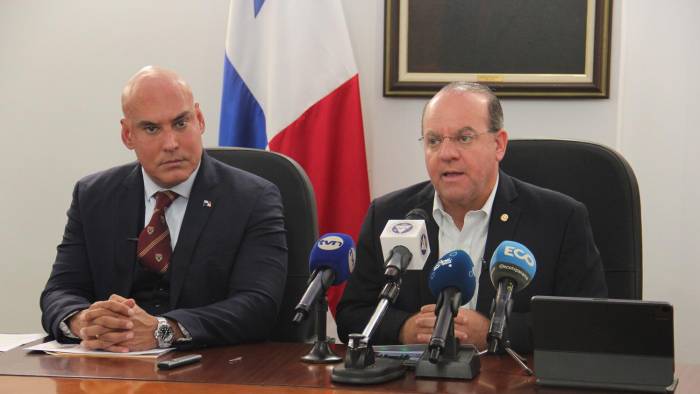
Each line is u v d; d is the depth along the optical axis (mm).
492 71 3877
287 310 2852
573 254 2652
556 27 3824
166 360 2186
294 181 2939
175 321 2391
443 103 2641
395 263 1918
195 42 4129
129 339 2328
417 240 1940
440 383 1913
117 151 4199
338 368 1935
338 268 2049
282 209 2875
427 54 3916
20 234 4238
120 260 2781
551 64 3836
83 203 2881
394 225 1989
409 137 3955
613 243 2756
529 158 2889
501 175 2803
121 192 2863
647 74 3732
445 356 1990
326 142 3844
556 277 2666
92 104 4195
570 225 2674
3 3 4219
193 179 2814
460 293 1931
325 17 3881
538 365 1881
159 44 4156
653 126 3738
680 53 3709
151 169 2742
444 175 2641
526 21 3848
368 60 3980
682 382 1935
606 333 1840
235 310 2516
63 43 4199
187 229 2750
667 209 3740
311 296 1997
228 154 3033
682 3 3695
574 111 3842
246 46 3930
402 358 2113
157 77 2742
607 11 3771
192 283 2715
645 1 3721
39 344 2463
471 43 3887
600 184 2795
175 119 2725
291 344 2496
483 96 2662
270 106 3881
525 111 3885
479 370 2043
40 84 4215
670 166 3734
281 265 2756
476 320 2389
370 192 3986
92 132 4203
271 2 3908
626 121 3768
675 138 3723
